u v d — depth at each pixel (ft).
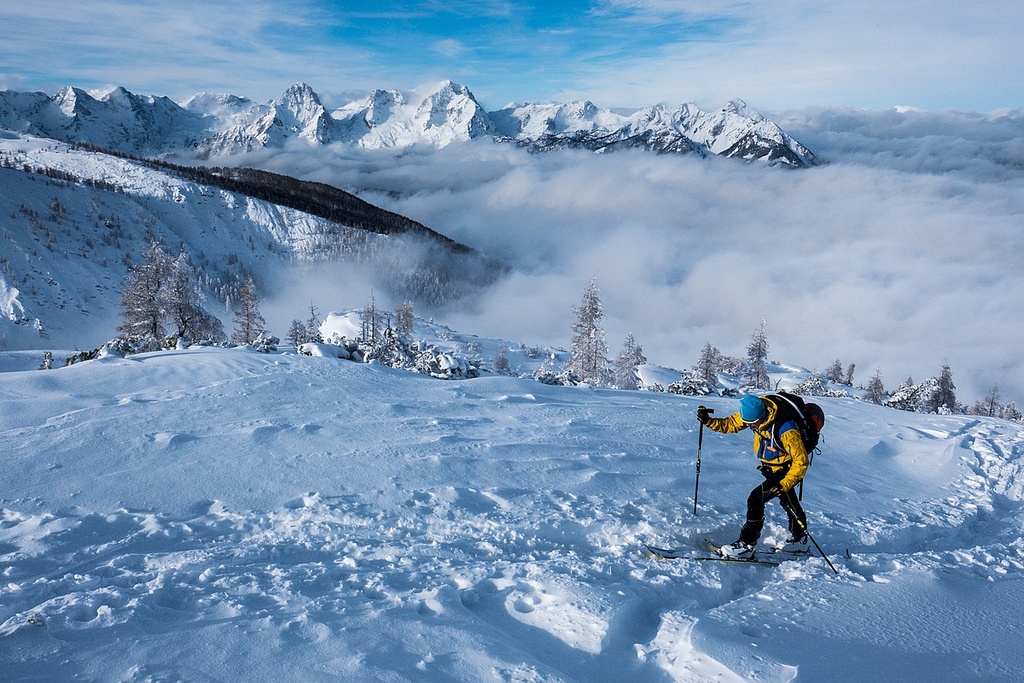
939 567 15.56
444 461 22.66
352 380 38.04
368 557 14.88
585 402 38.45
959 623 12.50
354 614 11.28
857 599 13.43
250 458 22.33
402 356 59.57
